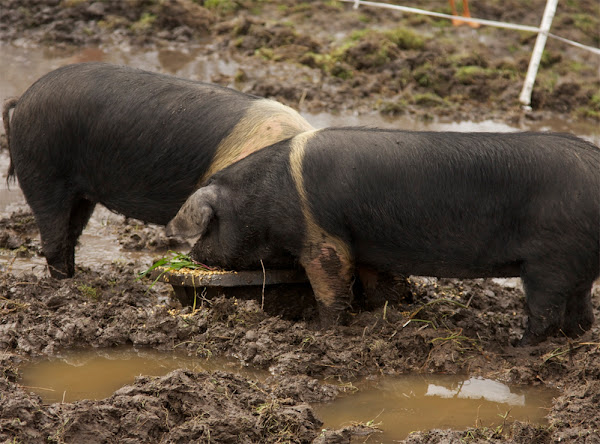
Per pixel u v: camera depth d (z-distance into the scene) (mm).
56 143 17844
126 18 39969
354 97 33188
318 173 15625
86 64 18281
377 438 13062
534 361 15469
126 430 12445
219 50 37656
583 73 38094
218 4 42250
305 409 13297
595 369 14648
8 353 15203
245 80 33844
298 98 32562
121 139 17469
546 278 15312
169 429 12617
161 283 18969
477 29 41844
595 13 46938
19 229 22359
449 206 15359
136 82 17688
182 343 15906
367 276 17250
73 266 19172
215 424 12375
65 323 16219
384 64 36125
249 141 17078
